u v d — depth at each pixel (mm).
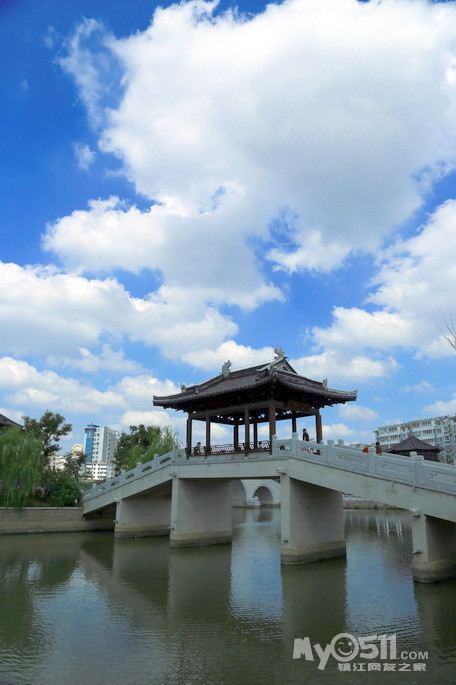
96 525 44438
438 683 11586
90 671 12469
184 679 12008
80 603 19297
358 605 18469
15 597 20281
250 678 12039
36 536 40188
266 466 29391
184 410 38250
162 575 24844
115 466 73000
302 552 27422
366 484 24062
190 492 35594
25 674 12266
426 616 16812
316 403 34594
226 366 35625
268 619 16906
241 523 55844
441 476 22156
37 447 42531
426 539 21453
